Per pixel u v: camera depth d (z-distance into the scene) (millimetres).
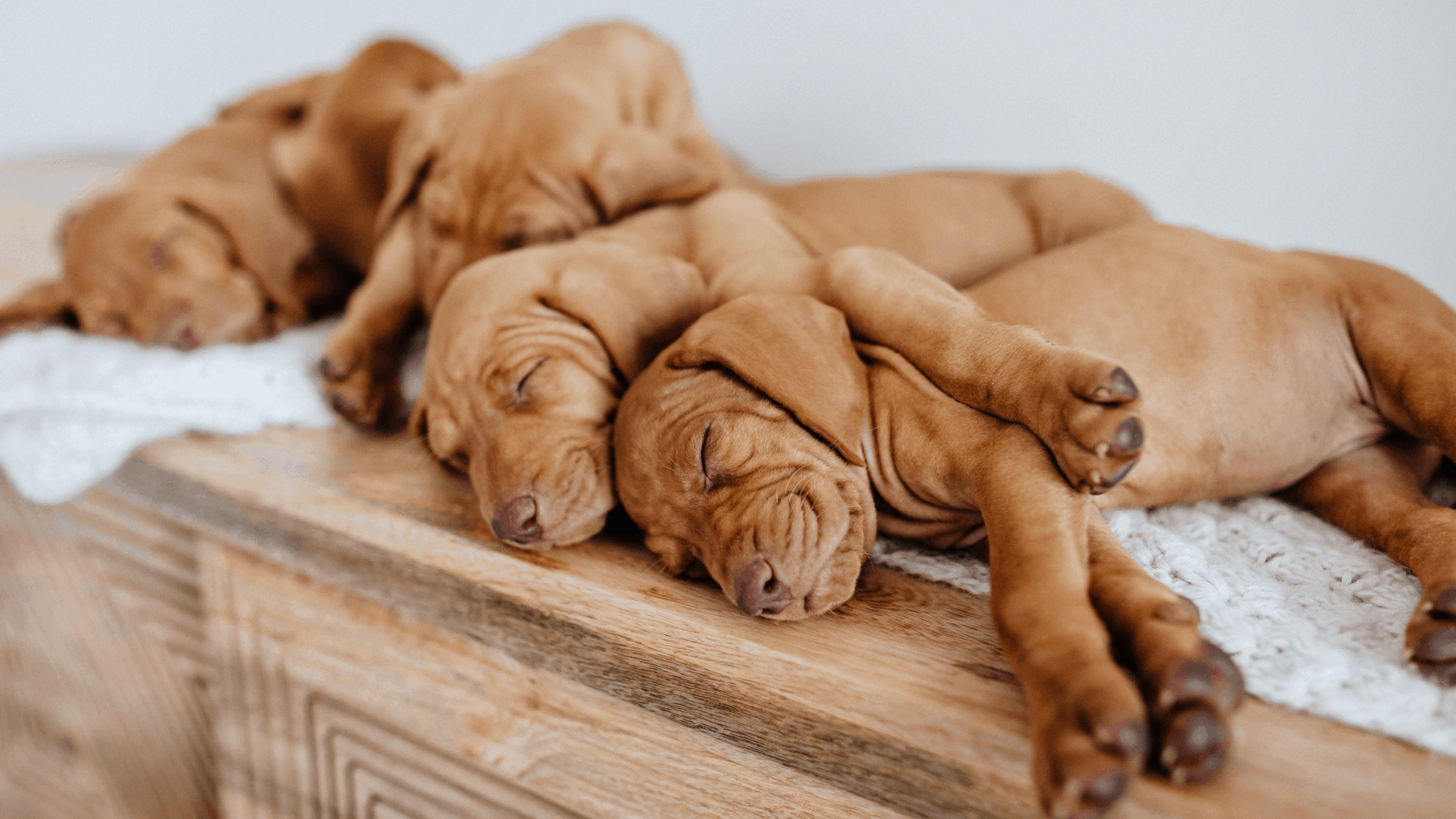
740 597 1291
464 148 2250
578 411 1627
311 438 2023
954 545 1523
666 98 2684
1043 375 1229
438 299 2188
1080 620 1026
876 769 1202
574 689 1490
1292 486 1643
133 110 5027
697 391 1448
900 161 3645
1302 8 2904
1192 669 953
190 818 2338
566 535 1551
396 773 1780
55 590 2307
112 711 2361
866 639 1292
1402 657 1186
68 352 2359
